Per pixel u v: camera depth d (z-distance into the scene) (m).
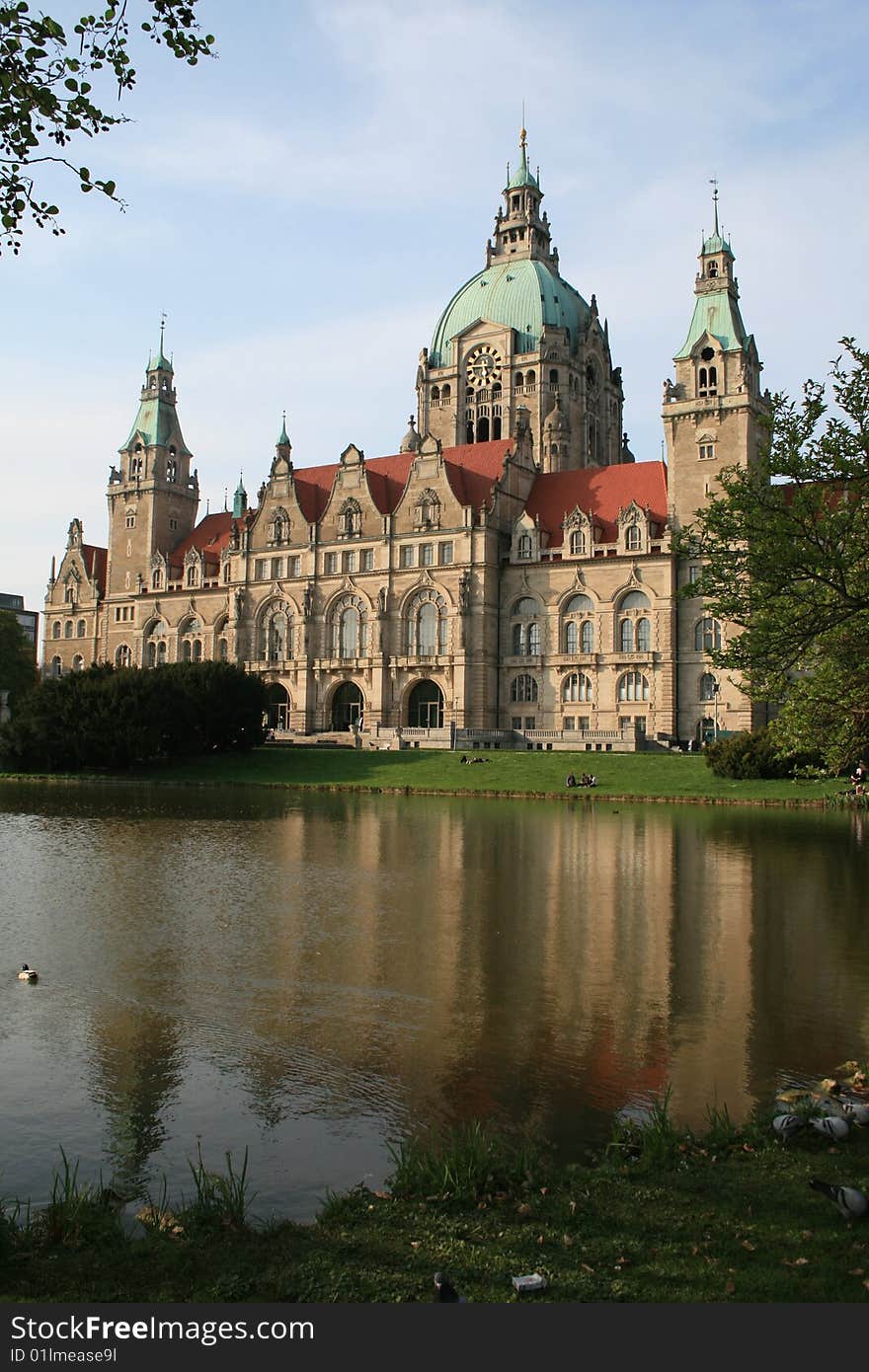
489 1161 17.30
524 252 176.38
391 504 147.88
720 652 29.20
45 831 64.88
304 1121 20.48
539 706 135.38
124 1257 14.48
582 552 135.00
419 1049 24.56
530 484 148.12
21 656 154.00
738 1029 25.70
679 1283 13.39
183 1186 17.64
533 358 166.00
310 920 38.44
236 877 47.81
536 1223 15.29
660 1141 17.72
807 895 43.03
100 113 19.91
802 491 27.23
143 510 176.50
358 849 57.19
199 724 119.56
